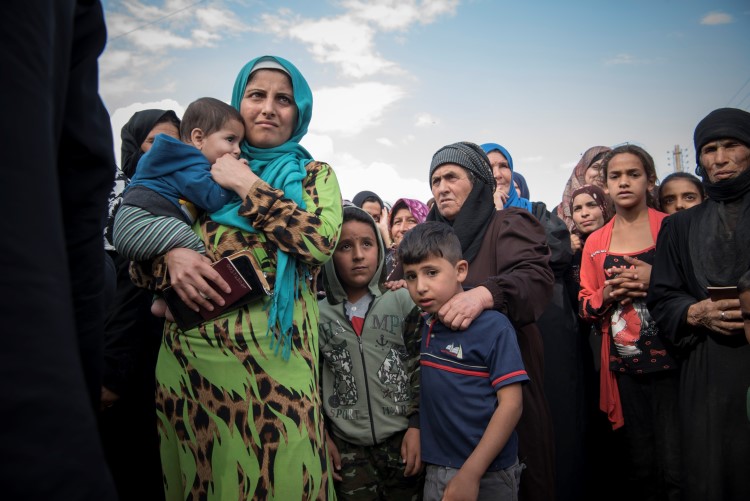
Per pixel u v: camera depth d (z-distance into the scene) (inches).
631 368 96.0
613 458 109.0
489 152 129.5
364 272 77.2
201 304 56.3
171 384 58.7
